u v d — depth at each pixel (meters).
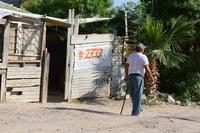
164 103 18.95
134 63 14.65
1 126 12.41
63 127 12.61
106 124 13.16
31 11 25.78
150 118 14.23
